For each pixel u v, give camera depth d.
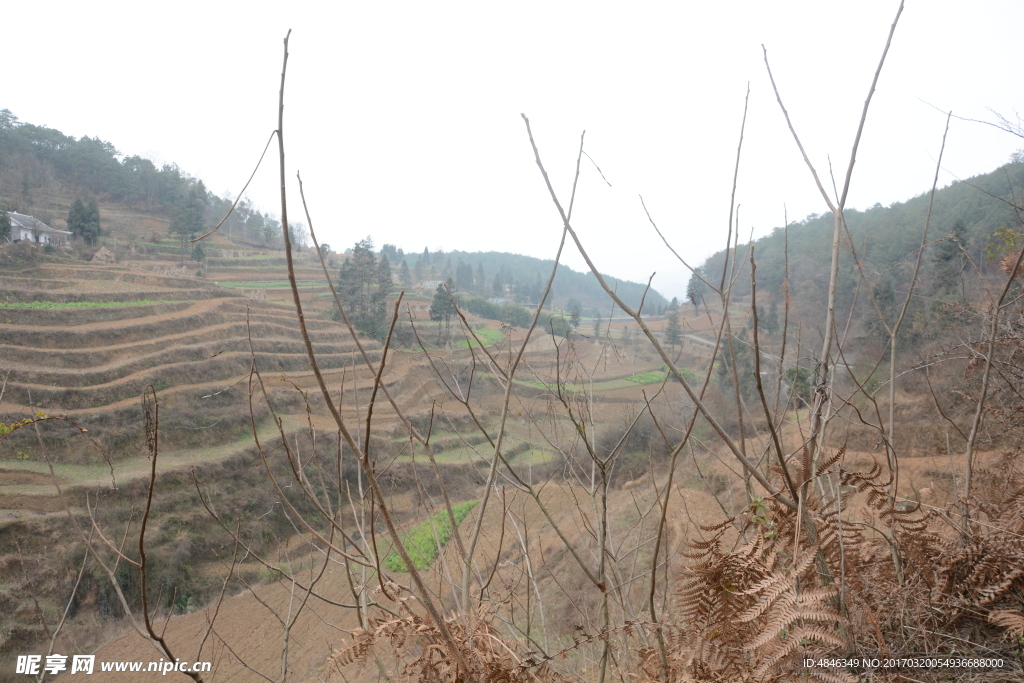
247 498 23.47
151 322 44.72
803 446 1.84
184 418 27.00
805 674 1.91
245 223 91.06
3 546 20.05
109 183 88.31
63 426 26.58
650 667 2.07
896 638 2.13
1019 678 1.84
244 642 13.15
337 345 36.22
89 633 16.80
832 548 1.97
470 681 1.53
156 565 19.42
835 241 1.94
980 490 3.35
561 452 3.19
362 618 2.18
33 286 47.44
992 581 2.20
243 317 45.91
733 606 2.00
